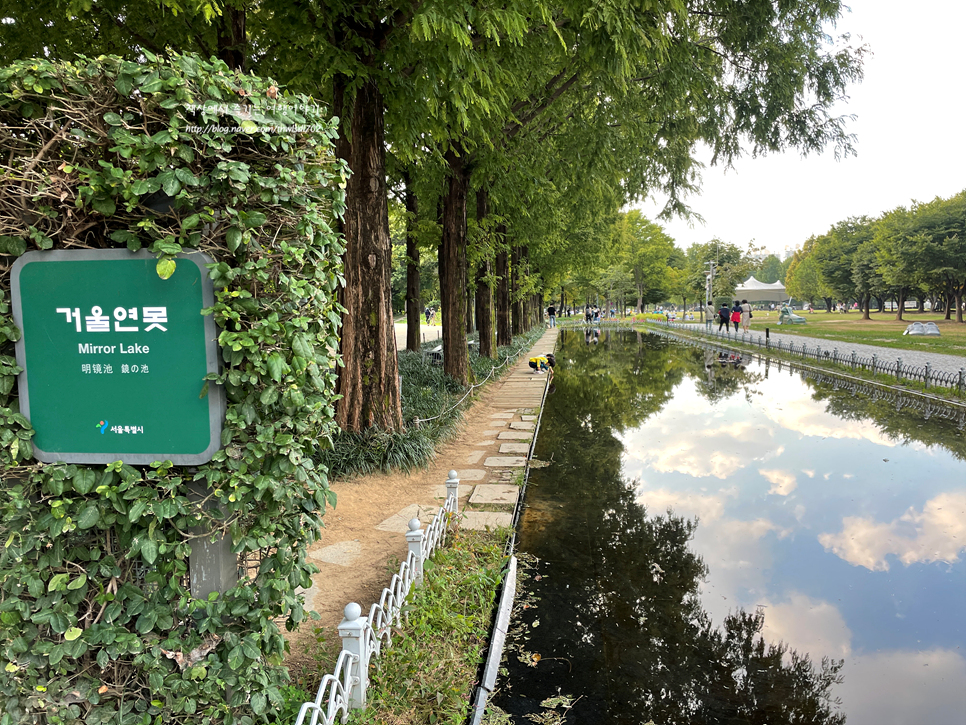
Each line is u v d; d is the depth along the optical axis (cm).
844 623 504
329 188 300
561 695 404
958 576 584
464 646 431
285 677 297
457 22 548
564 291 7356
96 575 268
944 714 390
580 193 1270
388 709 343
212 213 258
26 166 240
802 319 4884
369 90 805
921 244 3678
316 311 285
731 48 1165
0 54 730
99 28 750
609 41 727
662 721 380
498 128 1056
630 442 1138
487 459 969
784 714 390
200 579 274
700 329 4525
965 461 977
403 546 590
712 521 732
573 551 643
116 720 272
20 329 262
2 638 260
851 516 743
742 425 1281
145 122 243
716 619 509
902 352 2388
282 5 677
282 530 286
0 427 257
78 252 257
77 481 254
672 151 1453
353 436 831
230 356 256
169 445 262
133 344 259
